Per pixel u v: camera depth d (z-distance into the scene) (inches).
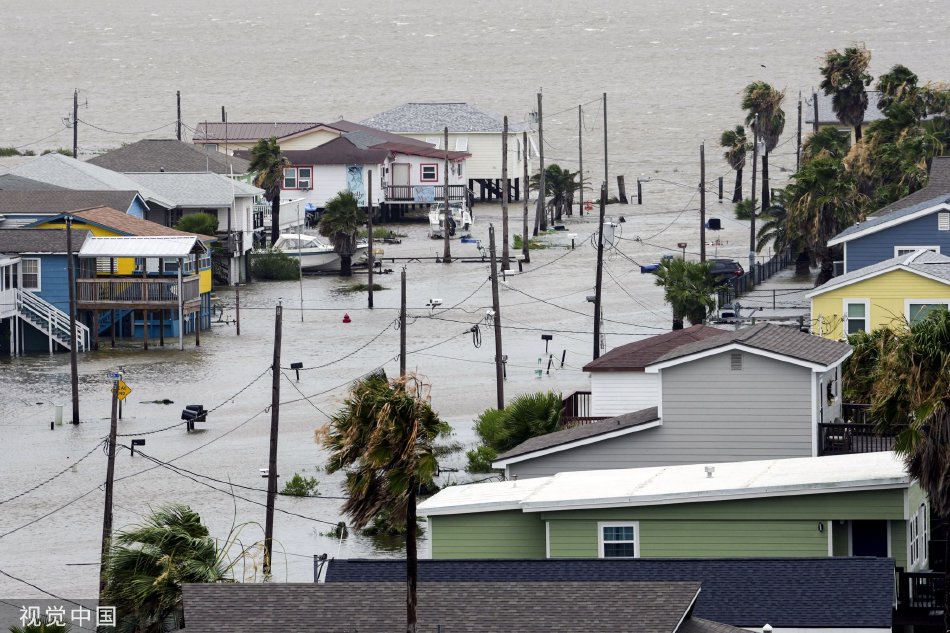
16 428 7598.4
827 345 5157.5
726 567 3607.3
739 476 4301.2
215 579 3730.3
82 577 5305.1
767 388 4869.6
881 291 6914.4
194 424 7583.7
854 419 5182.1
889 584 3526.1
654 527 4146.2
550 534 4185.5
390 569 3713.1
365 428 2942.9
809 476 4195.4
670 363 4928.6
